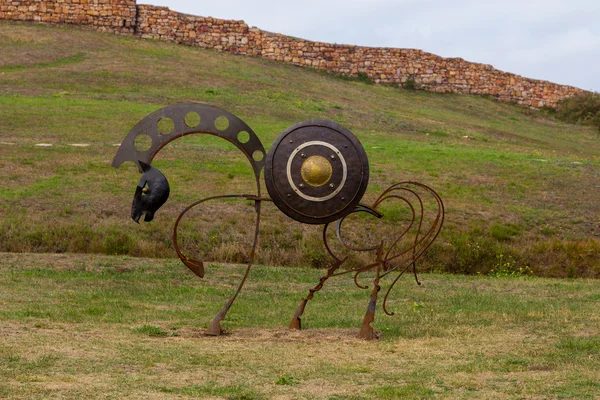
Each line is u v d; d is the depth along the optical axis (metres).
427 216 21.19
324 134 9.98
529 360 8.62
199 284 14.84
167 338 9.67
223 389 7.14
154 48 48.81
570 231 21.05
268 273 16.44
